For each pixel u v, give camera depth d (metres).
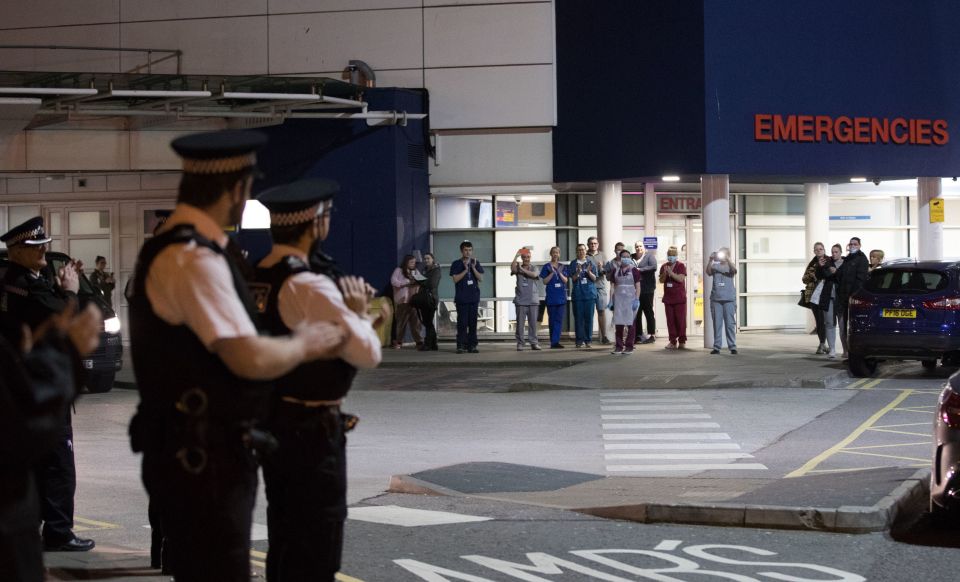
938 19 27.52
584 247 27.05
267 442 4.41
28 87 22.45
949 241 31.92
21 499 3.83
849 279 23.02
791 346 26.67
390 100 27.17
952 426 8.89
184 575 4.30
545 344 28.58
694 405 17.88
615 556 8.48
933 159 27.56
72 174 28.12
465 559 8.41
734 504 9.61
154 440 4.27
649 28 26.19
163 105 24.48
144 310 4.23
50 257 19.16
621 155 26.84
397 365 24.52
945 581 7.70
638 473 12.43
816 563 8.20
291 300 5.14
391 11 28.38
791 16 25.95
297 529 5.25
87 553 8.27
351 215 27.41
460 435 15.37
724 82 25.45
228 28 28.97
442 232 28.94
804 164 26.16
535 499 10.88
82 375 5.07
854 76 26.59
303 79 24.47
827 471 12.19
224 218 4.36
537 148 28.12
